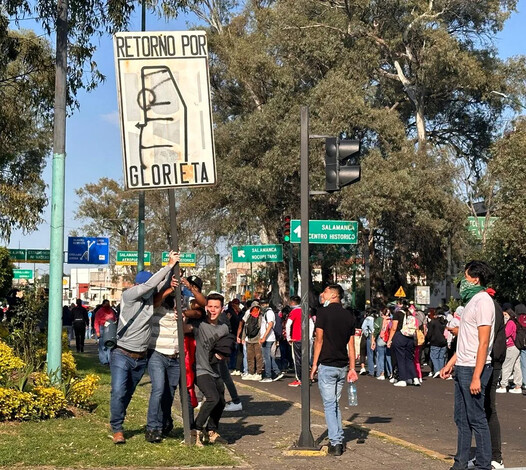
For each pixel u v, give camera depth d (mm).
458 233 40375
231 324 24500
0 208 20328
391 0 41094
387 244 43594
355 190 36562
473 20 44125
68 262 40781
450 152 44094
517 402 16844
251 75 40031
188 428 9547
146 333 9430
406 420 13602
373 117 38500
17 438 9375
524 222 31219
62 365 12781
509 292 32781
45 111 19625
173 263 9398
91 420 11023
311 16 42156
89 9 16078
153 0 16422
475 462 8141
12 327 14844
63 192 12328
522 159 32188
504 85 44375
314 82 41781
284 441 10531
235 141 39875
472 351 8031
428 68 41594
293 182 39469
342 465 8953
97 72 17156
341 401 16859
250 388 18453
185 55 9539
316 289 46844
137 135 9422
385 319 23203
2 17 16891
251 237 43969
